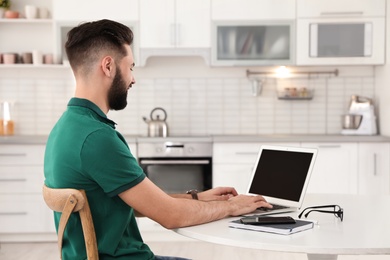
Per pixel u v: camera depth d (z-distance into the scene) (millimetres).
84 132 2139
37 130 6121
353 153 5562
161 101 6129
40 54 5859
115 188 2131
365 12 5711
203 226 2314
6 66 5805
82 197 2086
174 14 5723
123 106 2352
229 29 5746
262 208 2650
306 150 2715
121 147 2150
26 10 5859
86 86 2264
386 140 5539
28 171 5566
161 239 5621
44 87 6098
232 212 2459
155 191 2209
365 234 2188
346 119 5898
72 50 2264
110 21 2287
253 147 5562
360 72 6078
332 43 5742
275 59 5758
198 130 6152
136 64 5742
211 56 5754
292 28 5727
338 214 2488
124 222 2227
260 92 6090
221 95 6133
